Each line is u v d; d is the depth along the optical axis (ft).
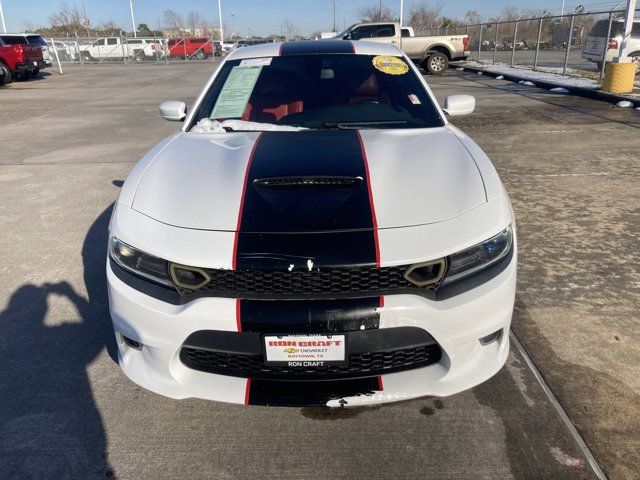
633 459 6.26
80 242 13.62
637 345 8.46
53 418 7.26
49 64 71.61
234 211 6.48
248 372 6.32
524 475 6.11
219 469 6.35
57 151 24.90
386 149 8.00
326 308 5.81
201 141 8.82
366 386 6.23
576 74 48.47
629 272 10.96
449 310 5.98
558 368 7.95
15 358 8.66
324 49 11.48
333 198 6.58
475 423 6.93
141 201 7.02
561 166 19.38
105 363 8.46
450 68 69.15
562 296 10.05
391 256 5.87
